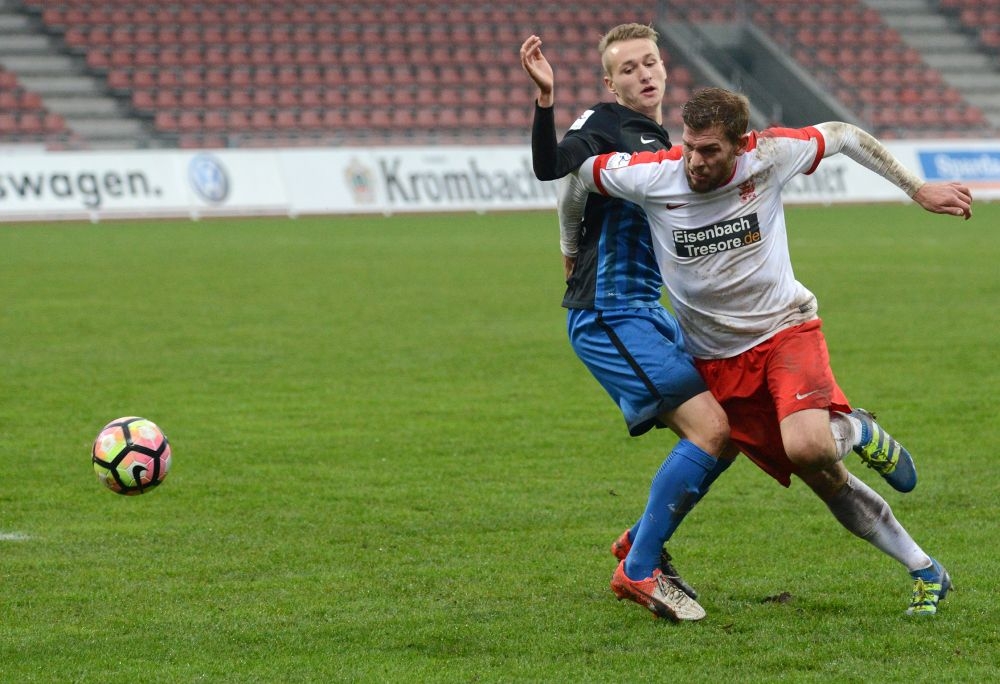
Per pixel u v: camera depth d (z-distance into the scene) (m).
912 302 49.81
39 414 30.70
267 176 96.31
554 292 54.00
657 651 15.25
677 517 16.55
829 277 58.28
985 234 80.56
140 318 46.72
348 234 82.25
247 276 59.91
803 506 22.61
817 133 16.52
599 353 17.47
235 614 16.84
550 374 36.03
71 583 18.34
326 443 27.78
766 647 15.36
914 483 17.31
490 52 129.00
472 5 133.38
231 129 116.00
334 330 44.00
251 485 24.23
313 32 126.75
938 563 17.25
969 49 138.62
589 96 127.00
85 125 112.19
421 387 34.12
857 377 34.72
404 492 23.72
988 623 16.14
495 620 16.55
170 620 16.62
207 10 125.75
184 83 118.25
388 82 123.44
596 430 29.11
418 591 17.91
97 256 68.56
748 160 16.08
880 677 14.27
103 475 19.00
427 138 110.81
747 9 139.12
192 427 29.36
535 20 133.25
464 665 14.84
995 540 20.19
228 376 35.72
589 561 19.41
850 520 16.84
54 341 41.59
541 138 16.30
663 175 16.36
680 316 17.08
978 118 129.25
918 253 69.00
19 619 16.72
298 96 120.19
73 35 118.94
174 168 93.56
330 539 20.70
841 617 16.52
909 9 142.38
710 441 16.56
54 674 14.66
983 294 51.91
